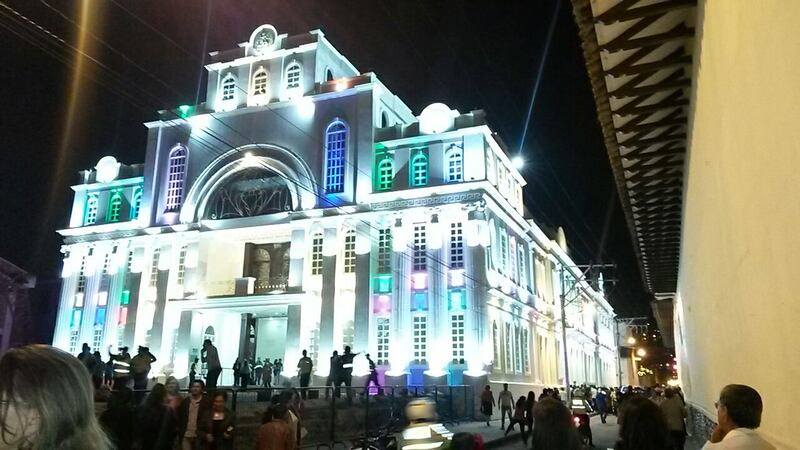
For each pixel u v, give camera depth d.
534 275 46.59
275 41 42.25
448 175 36.31
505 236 39.91
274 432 9.12
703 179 9.18
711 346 11.63
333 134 38.97
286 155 39.25
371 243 35.97
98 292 42.38
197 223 40.22
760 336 5.70
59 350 2.48
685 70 9.36
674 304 32.25
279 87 41.06
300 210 37.94
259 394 22.70
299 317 36.06
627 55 8.87
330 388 20.61
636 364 92.31
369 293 35.22
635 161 12.85
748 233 5.70
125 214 43.81
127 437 9.02
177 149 42.81
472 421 31.02
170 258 40.38
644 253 21.94
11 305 42.41
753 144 4.95
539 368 44.44
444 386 30.19
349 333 35.78
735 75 5.44
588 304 65.06
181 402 11.81
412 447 6.15
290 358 35.56
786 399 4.73
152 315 40.06
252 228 39.09
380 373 33.97
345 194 37.34
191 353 38.25
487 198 35.25
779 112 3.94
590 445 19.39
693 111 9.46
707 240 9.72
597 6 7.79
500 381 34.53
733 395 4.46
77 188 45.62
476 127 36.09
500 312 36.81
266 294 37.09
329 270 36.34
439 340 33.31
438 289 34.12
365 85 38.53
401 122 43.62
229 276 41.72
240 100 41.97
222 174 40.78
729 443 4.18
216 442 11.41
